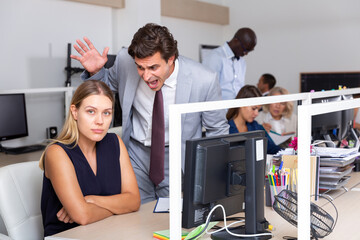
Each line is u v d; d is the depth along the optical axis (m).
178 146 1.24
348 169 2.06
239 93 3.03
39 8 4.08
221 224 1.61
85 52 2.11
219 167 1.46
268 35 6.41
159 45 1.73
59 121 4.31
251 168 1.46
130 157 2.29
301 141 1.17
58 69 4.28
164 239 1.47
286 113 3.97
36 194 1.90
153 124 2.07
